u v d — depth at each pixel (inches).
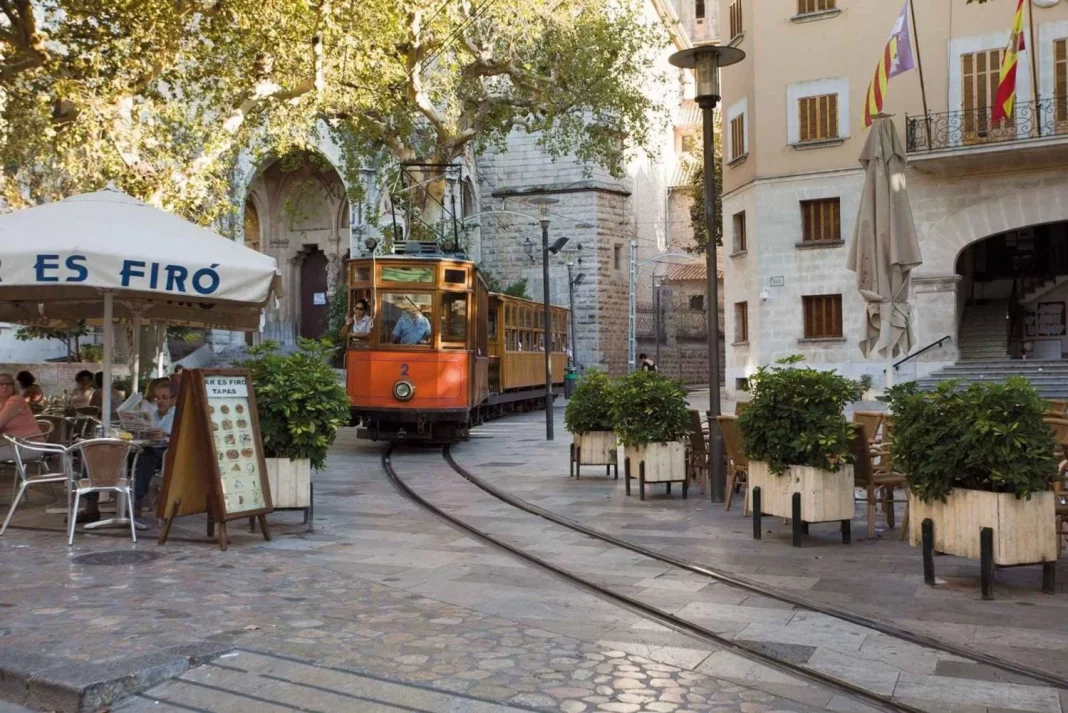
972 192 1106.1
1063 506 326.3
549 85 1135.6
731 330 1314.0
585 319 1868.8
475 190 1875.0
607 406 591.5
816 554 357.7
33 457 428.8
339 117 1129.4
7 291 457.1
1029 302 1238.9
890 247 592.4
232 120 803.4
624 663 229.6
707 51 487.2
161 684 217.9
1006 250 1273.4
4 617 264.8
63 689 206.4
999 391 289.7
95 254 374.3
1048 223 1093.1
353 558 352.2
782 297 1202.0
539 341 1357.0
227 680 219.1
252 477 384.2
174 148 818.8
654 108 1191.6
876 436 489.4
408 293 781.3
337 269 1781.5
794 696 208.4
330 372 421.7
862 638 249.1
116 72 768.9
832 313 1182.3
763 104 1213.1
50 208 407.5
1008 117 996.6
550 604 285.4
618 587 305.4
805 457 374.6
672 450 506.0
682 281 2237.9
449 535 402.6
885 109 1135.6
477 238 1894.7
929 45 1114.7
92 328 1180.5
